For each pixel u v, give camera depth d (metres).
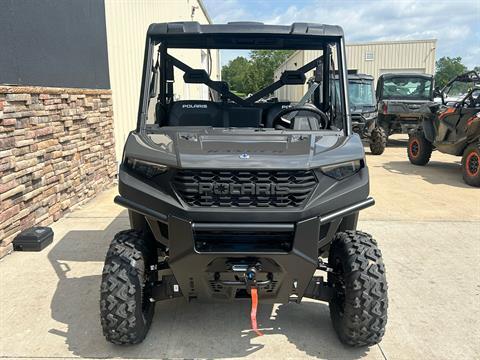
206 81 4.02
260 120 3.75
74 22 6.51
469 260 4.67
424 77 15.20
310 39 3.62
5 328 3.33
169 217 2.70
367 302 2.82
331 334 3.28
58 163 5.91
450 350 3.11
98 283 4.04
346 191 2.84
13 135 4.81
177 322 3.44
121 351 3.06
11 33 4.89
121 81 8.70
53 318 3.46
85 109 6.83
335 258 3.12
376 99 15.46
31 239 4.79
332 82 3.75
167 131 3.34
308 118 3.56
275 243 2.78
